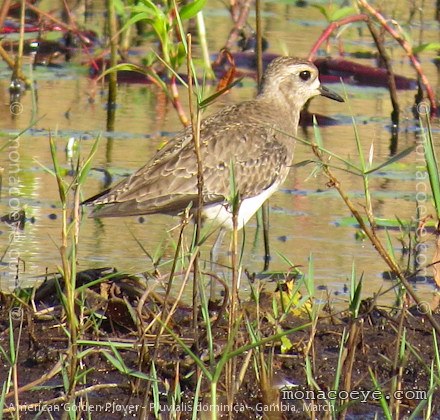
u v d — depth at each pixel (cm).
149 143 1588
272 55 1947
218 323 981
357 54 2031
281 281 1109
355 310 903
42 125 1647
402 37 1766
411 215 1352
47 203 1373
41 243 1242
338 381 862
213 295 1075
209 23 2169
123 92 1841
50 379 912
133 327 996
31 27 2009
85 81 1892
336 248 1276
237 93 1820
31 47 1995
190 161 1191
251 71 1909
